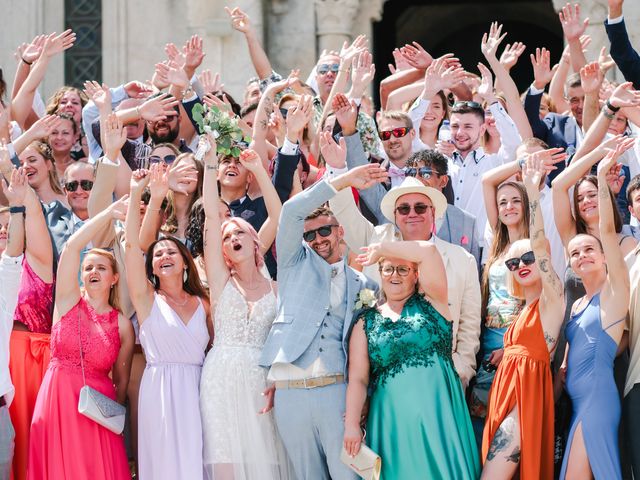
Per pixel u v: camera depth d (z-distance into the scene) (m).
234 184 9.84
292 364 8.49
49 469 8.61
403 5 18.22
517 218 9.15
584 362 8.42
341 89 10.44
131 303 9.38
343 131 9.60
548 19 20.47
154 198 9.08
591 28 14.26
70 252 8.90
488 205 9.62
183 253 8.97
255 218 9.78
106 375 8.86
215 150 9.02
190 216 9.30
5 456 8.70
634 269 8.64
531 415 8.35
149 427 8.64
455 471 8.24
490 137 11.04
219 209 9.23
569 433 8.41
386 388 8.37
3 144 9.65
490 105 10.64
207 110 9.86
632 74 10.69
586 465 8.28
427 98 10.62
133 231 8.88
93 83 10.57
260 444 8.57
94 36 15.66
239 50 14.72
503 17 20.84
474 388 8.90
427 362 8.36
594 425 8.30
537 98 10.84
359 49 10.49
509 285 8.96
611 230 8.49
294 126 9.52
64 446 8.62
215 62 14.77
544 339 8.48
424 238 8.95
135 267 8.85
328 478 8.54
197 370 8.77
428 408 8.29
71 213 9.91
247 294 8.88
